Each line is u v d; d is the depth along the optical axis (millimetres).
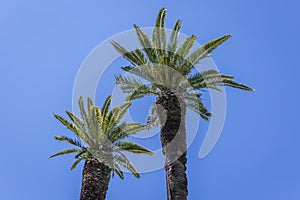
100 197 21609
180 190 17891
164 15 22656
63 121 23922
